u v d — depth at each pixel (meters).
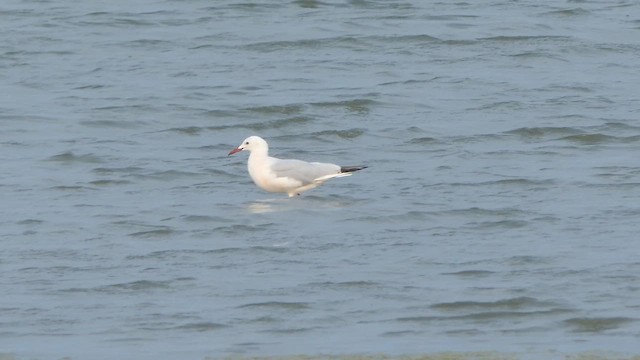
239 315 17.05
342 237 20.36
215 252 19.70
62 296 17.86
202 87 31.31
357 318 16.92
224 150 26.56
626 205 21.97
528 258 19.20
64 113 29.30
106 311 17.27
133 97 30.45
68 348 15.90
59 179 24.25
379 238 20.31
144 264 19.19
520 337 16.12
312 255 19.50
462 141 26.91
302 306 17.34
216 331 16.48
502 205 22.05
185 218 21.44
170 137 27.64
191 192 23.25
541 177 23.86
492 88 31.12
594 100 29.97
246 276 18.58
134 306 17.44
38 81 31.94
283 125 28.58
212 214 21.62
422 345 15.83
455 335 16.25
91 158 25.73
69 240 20.44
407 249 19.73
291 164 22.03
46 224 21.30
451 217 21.42
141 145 26.94
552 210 21.73
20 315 17.12
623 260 19.03
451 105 29.80
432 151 26.25
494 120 28.47
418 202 22.23
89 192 23.38
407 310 17.16
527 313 17.00
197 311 17.20
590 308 17.12
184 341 16.12
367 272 18.66
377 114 29.17
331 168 22.14
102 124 28.56
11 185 23.83
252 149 22.16
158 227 20.98
